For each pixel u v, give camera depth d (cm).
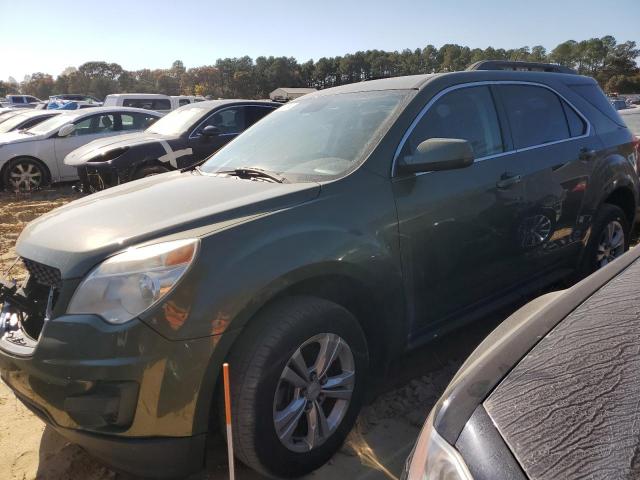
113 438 206
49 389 209
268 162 312
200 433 211
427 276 286
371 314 269
